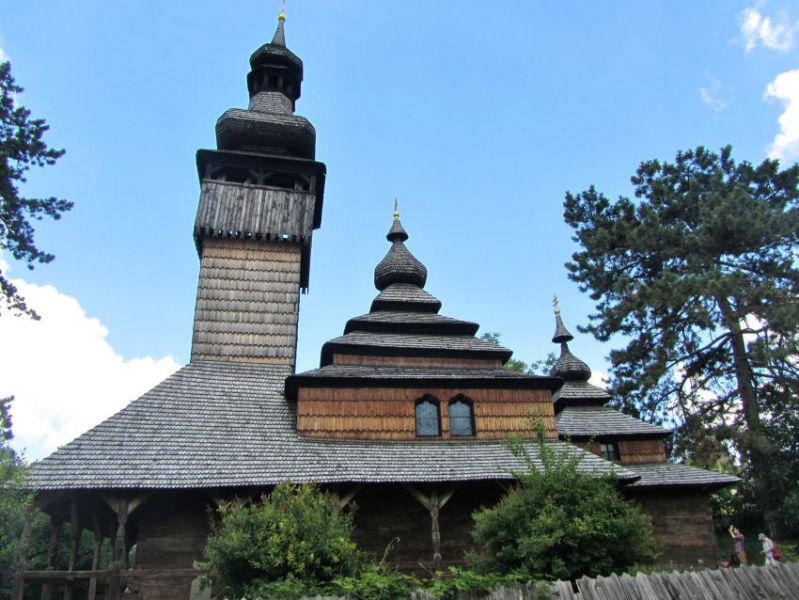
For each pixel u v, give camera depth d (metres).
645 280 30.78
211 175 25.92
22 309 17.55
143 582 15.52
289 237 24.83
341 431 18.67
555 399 27.59
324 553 11.87
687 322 29.11
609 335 30.78
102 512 17.70
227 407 19.56
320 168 26.86
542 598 9.23
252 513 12.76
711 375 29.53
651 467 24.23
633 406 31.12
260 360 22.66
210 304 23.25
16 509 12.73
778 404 27.31
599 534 11.69
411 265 26.44
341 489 16.55
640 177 33.50
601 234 30.64
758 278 27.05
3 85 17.52
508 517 12.61
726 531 30.06
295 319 23.70
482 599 9.37
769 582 10.16
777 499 25.30
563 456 13.95
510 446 14.86
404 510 17.70
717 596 9.81
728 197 27.30
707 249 27.62
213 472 16.11
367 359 20.94
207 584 14.52
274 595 10.11
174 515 16.52
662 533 22.16
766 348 25.12
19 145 17.39
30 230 17.88
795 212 26.23
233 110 27.61
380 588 9.48
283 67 30.59
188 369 21.34
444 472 16.98
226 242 24.50
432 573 15.76
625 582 9.69
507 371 21.20
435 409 19.83
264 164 26.38
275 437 18.23
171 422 18.19
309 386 19.14
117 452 16.41
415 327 22.83
